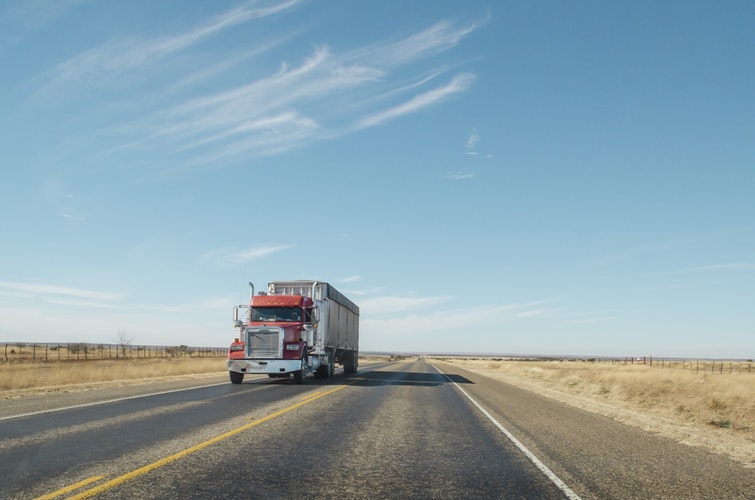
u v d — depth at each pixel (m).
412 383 27.45
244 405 14.85
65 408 13.34
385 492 6.54
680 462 8.93
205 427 10.86
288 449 8.91
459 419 13.61
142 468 7.28
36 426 10.54
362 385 24.45
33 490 6.15
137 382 23.22
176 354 80.69
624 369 50.00
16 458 7.77
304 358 24.83
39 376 22.16
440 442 10.15
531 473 7.75
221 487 6.48
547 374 44.66
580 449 9.84
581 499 6.46
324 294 28.23
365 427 11.63
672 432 12.59
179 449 8.60
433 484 6.99
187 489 6.36
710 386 26.47
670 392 25.17
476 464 8.27
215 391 19.25
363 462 8.15
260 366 23.69
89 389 19.30
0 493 6.01
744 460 9.39
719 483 7.47
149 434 9.91
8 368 32.50
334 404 15.84
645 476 7.77
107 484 6.44
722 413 18.98
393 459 8.45
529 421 13.73
